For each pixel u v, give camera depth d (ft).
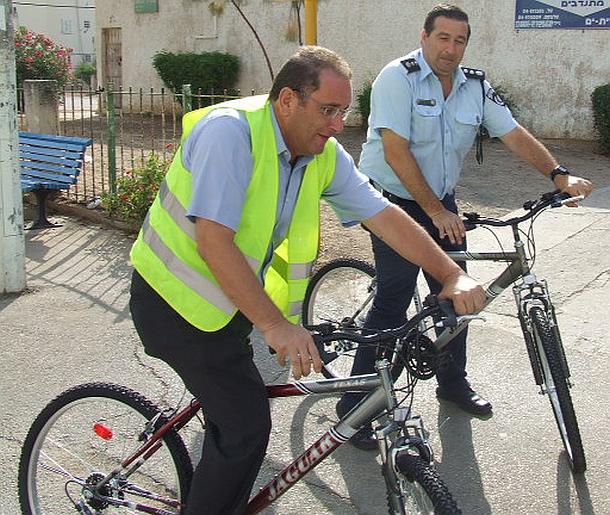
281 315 7.64
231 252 7.54
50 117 30.42
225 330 8.41
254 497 9.11
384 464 7.82
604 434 12.74
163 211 8.27
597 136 41.09
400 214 8.96
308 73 7.66
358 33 48.93
